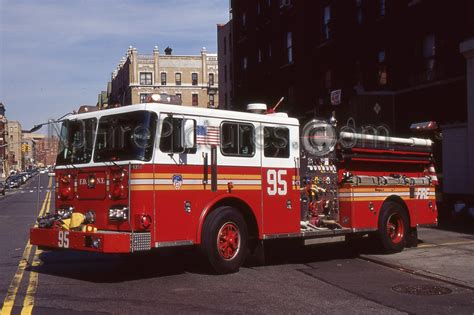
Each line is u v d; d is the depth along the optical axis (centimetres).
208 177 848
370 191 1082
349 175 1068
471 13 1800
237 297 712
